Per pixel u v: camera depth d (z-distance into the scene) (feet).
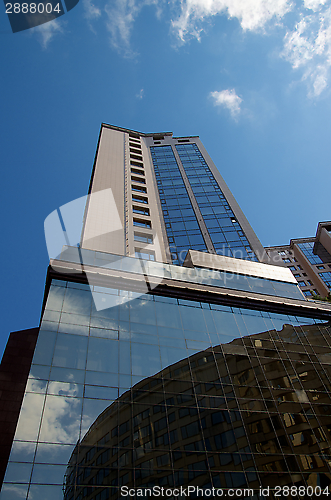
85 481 53.93
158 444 62.59
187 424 67.41
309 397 81.82
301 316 107.96
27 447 54.65
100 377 68.74
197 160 223.10
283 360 89.81
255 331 96.27
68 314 78.02
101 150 210.59
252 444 68.23
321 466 67.87
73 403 62.85
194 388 74.64
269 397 78.84
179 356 80.28
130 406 66.49
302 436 72.64
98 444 59.06
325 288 262.06
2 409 64.44
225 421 70.54
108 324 80.07
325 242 305.94
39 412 59.41
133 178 186.50
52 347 70.03
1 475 54.95
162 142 253.44
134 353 76.33
